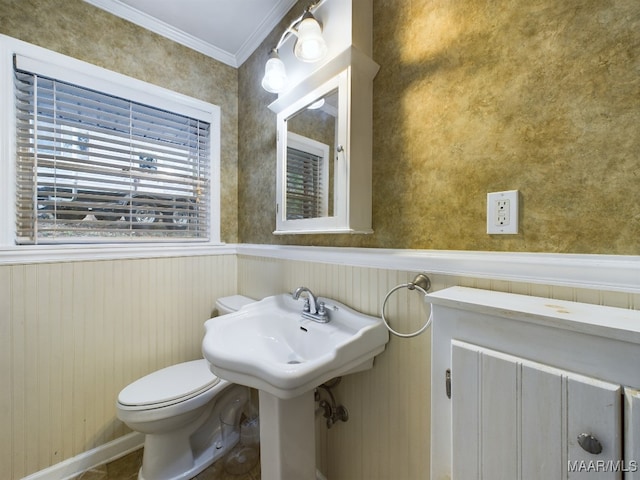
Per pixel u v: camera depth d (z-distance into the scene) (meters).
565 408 0.46
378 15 1.01
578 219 0.61
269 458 0.95
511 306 0.55
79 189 1.37
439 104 0.84
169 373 1.35
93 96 1.40
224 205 1.84
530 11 0.67
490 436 0.54
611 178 0.58
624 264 0.55
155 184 1.60
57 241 1.32
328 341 0.99
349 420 1.09
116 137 1.47
